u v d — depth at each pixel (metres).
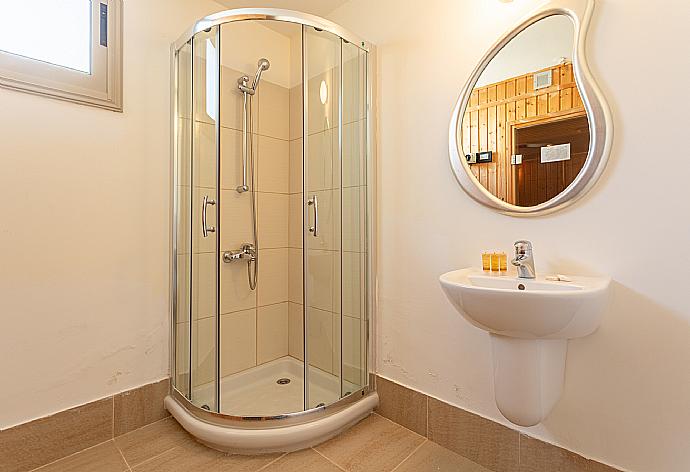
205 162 1.78
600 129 1.18
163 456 1.52
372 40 1.90
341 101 1.87
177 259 1.83
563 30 1.28
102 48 1.62
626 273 1.16
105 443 1.60
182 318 1.81
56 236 1.50
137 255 1.74
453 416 1.59
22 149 1.41
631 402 1.17
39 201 1.45
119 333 1.68
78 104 1.55
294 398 1.80
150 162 1.78
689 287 1.06
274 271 2.09
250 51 1.94
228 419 1.58
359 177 1.88
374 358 1.91
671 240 1.09
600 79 1.20
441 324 1.64
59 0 1.51
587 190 1.22
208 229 1.75
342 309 1.85
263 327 2.09
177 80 1.82
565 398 1.29
